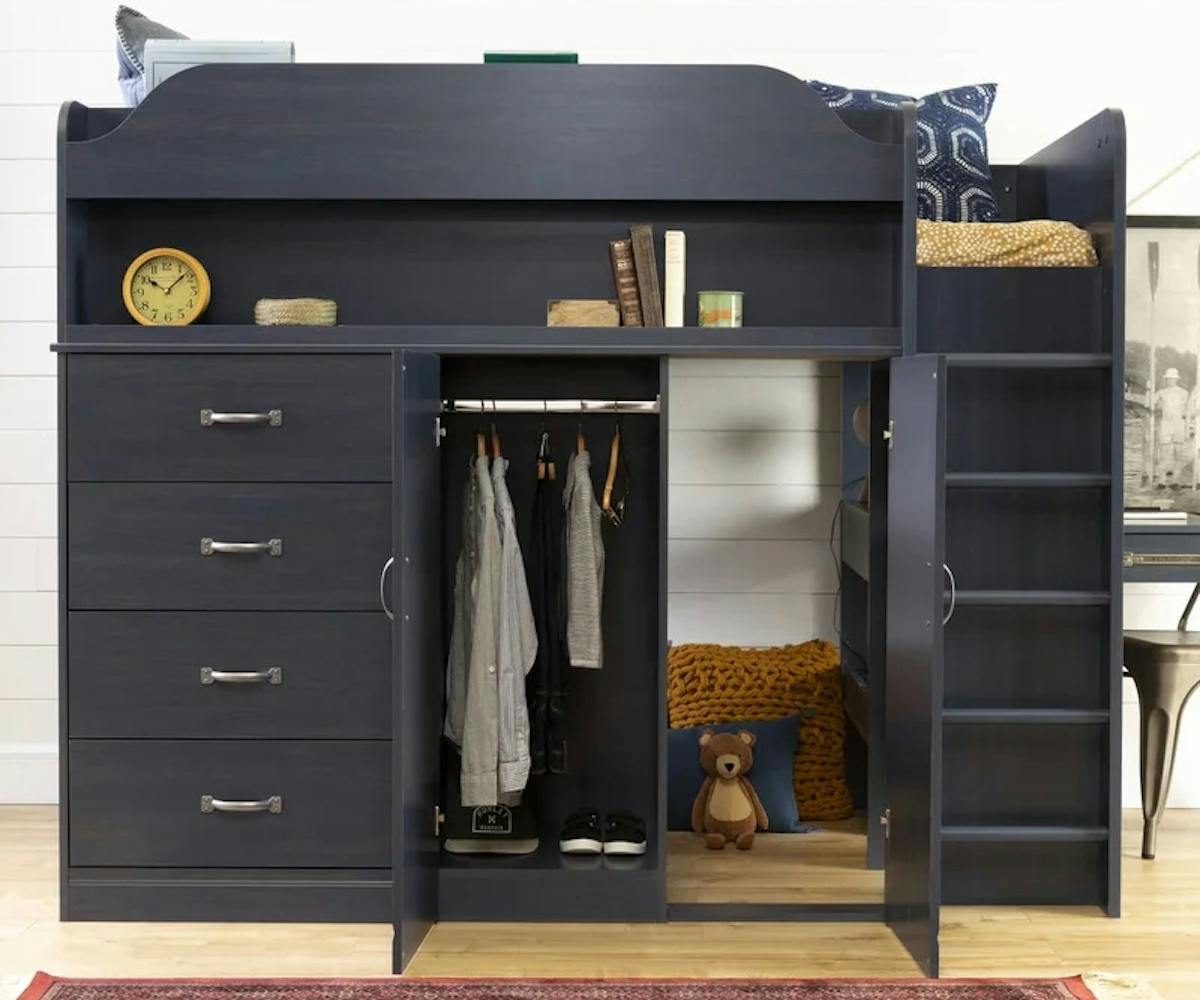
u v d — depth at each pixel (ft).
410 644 9.69
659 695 10.64
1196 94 13.24
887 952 9.94
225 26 13.28
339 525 10.28
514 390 11.59
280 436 10.26
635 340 10.52
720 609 13.47
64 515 10.34
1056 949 9.93
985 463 10.71
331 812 10.38
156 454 10.29
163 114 10.46
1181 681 11.85
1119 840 10.59
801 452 13.43
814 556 13.44
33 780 13.52
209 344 10.39
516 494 11.69
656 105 10.44
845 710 13.33
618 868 10.73
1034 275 10.70
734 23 13.29
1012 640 10.74
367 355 10.21
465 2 13.28
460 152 10.45
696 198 10.46
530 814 11.28
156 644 10.36
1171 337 13.17
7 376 13.44
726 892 11.11
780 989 9.15
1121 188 10.45
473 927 10.51
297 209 10.90
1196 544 11.55
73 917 10.41
